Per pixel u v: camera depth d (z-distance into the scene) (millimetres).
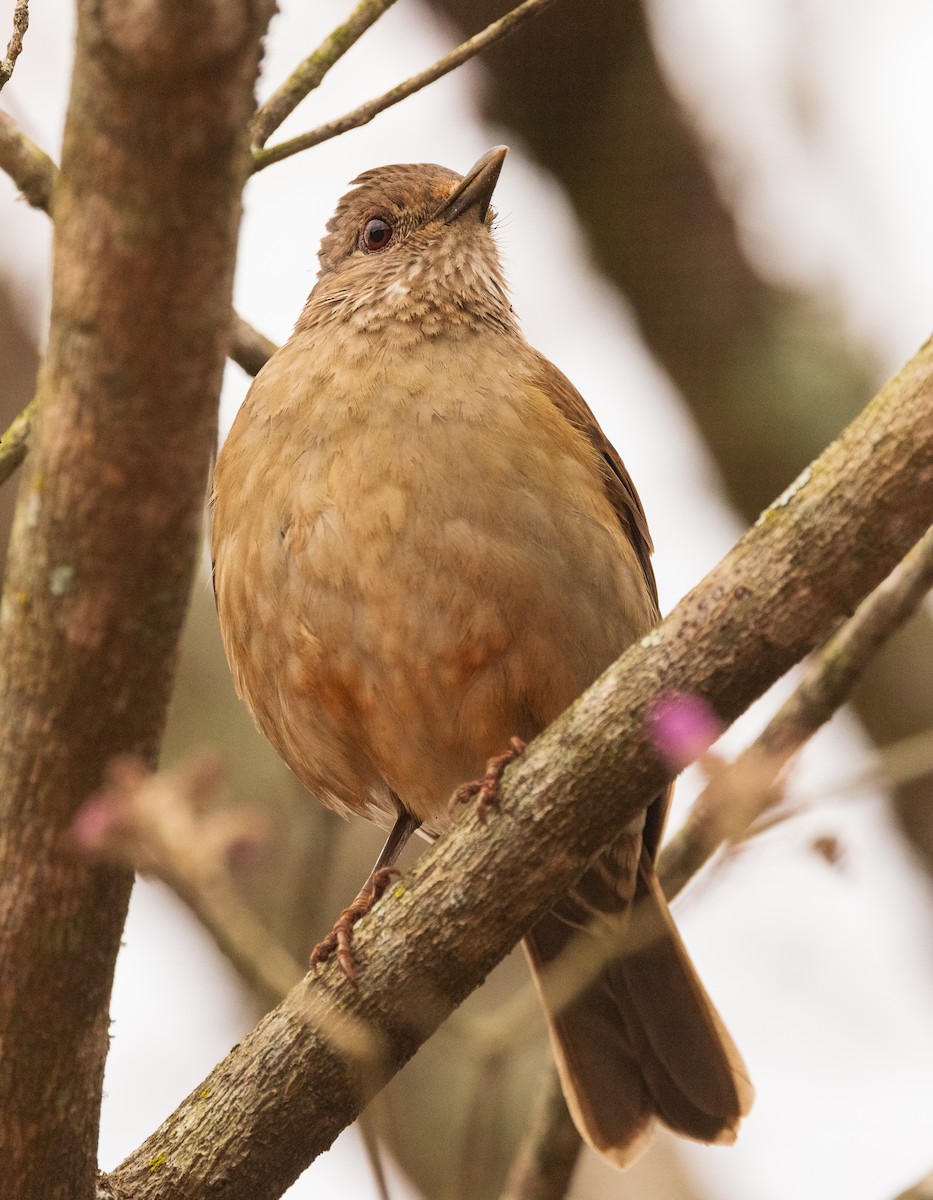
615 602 8562
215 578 9023
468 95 11734
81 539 5395
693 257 11594
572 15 11453
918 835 11039
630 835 8727
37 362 11914
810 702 8523
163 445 5273
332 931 7516
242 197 5168
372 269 9672
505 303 9711
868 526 6316
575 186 11727
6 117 7113
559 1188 8859
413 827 9508
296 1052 6875
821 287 11727
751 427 11391
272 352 9641
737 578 6473
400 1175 10055
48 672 5551
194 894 5590
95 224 4996
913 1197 7887
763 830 7430
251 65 4816
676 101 11703
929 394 6258
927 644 11070
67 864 5758
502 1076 8492
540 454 8414
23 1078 6102
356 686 8469
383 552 8172
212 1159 6812
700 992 9016
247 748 11055
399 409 8367
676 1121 8945
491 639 8258
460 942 6832
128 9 4578
